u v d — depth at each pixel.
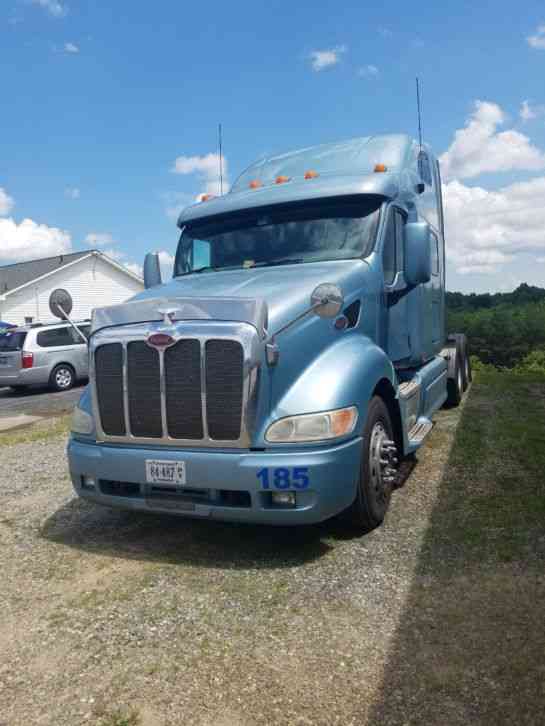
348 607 3.48
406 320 6.06
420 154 6.93
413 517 4.79
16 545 4.68
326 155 6.41
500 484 5.45
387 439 4.73
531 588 3.54
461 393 10.00
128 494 4.34
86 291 35.44
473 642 3.05
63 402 14.19
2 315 32.16
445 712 2.56
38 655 3.17
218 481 3.93
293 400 4.03
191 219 6.00
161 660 3.06
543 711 2.53
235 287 4.62
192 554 4.36
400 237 5.75
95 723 2.62
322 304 4.10
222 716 2.62
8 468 7.21
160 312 4.11
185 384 4.01
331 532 4.61
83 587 3.92
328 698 2.70
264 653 3.07
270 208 5.66
